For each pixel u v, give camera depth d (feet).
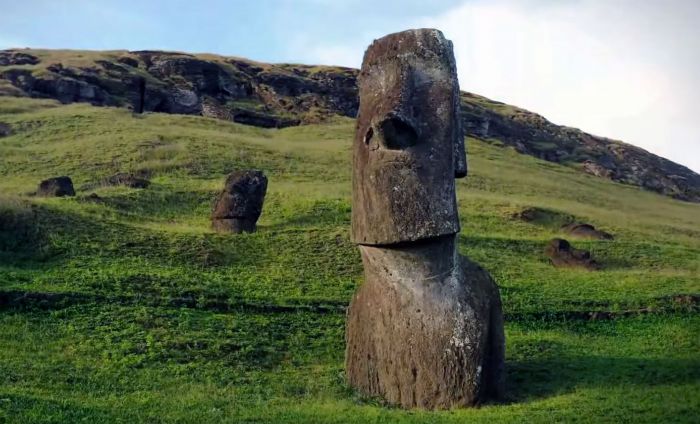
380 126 33.63
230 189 73.72
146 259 57.00
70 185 84.64
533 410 31.50
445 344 33.40
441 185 33.86
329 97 255.91
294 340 43.70
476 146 194.49
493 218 97.45
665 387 35.32
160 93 210.38
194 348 40.16
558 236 90.99
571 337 47.98
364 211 34.96
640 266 76.69
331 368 39.27
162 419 28.89
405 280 34.45
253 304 48.49
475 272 34.99
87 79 203.31
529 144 252.01
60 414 27.89
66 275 50.03
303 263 61.67
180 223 76.43
